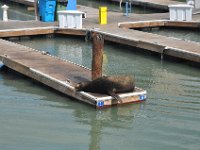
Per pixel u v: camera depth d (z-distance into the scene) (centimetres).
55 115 1702
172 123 1644
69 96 1850
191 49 2430
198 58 2295
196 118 1684
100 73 1823
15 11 4200
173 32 3234
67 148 1461
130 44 2664
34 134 1552
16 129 1585
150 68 2341
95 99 1731
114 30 2934
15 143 1488
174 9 3247
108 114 1714
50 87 1962
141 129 1600
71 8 3303
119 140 1522
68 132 1572
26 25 3077
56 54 2597
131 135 1555
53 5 3212
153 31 3266
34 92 1925
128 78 1800
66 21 2986
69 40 2953
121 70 2298
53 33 3008
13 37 2900
